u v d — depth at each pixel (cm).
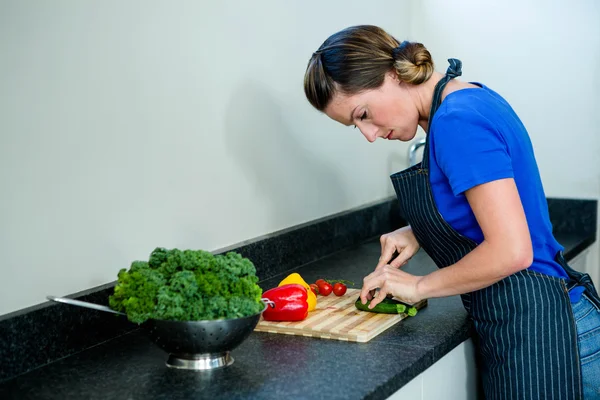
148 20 172
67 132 154
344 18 255
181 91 184
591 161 282
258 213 218
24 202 146
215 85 196
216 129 197
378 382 136
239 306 138
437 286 160
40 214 149
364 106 158
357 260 243
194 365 145
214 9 193
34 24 145
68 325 153
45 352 148
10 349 141
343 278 219
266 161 219
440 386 168
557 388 161
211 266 141
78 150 157
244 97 208
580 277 168
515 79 288
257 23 211
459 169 145
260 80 214
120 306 139
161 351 156
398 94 158
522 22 284
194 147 190
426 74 156
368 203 283
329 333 162
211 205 197
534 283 160
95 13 158
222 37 197
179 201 186
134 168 171
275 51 220
